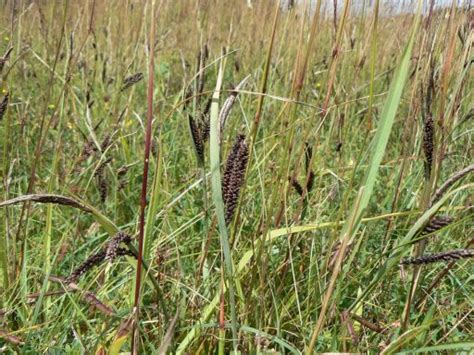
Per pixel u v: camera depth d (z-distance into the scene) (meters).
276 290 1.88
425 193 1.53
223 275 1.51
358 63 2.45
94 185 2.85
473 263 2.34
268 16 4.96
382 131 1.38
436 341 1.82
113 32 4.72
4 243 1.93
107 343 1.65
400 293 2.04
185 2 5.80
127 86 2.68
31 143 3.33
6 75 2.13
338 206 2.38
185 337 1.68
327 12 3.36
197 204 2.40
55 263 1.96
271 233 1.66
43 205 2.54
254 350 1.61
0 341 1.71
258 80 3.24
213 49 4.93
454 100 1.67
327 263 1.63
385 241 1.93
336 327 1.70
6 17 3.85
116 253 1.21
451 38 1.63
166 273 2.03
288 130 1.73
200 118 1.61
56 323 1.71
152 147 2.64
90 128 2.48
